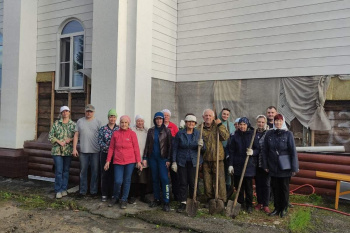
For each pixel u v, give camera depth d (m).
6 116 8.48
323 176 5.71
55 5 8.41
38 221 5.12
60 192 6.27
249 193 5.31
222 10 7.81
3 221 5.12
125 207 5.62
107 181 6.02
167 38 8.09
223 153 5.43
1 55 9.32
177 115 8.38
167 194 5.52
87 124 6.21
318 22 6.69
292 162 4.96
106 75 6.83
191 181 5.45
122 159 5.60
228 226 4.76
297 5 6.91
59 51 8.39
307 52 6.79
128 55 6.94
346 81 6.39
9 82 8.48
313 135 6.68
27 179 8.08
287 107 6.99
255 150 5.27
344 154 6.20
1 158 8.28
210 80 7.96
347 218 5.18
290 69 6.96
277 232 4.55
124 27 6.92
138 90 6.95
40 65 8.69
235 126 6.14
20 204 6.02
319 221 5.01
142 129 6.00
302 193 6.44
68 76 8.33
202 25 8.06
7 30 8.56
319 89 6.59
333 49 6.54
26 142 8.30
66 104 8.35
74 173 7.31
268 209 5.30
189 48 8.24
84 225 4.97
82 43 8.07
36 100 8.76
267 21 7.25
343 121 6.44
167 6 8.06
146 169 5.91
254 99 7.38
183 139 5.41
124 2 6.91
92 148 6.20
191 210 5.19
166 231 4.73
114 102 6.72
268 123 5.61
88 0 7.83
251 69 7.43
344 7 6.44
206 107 7.98
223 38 7.79
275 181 5.20
